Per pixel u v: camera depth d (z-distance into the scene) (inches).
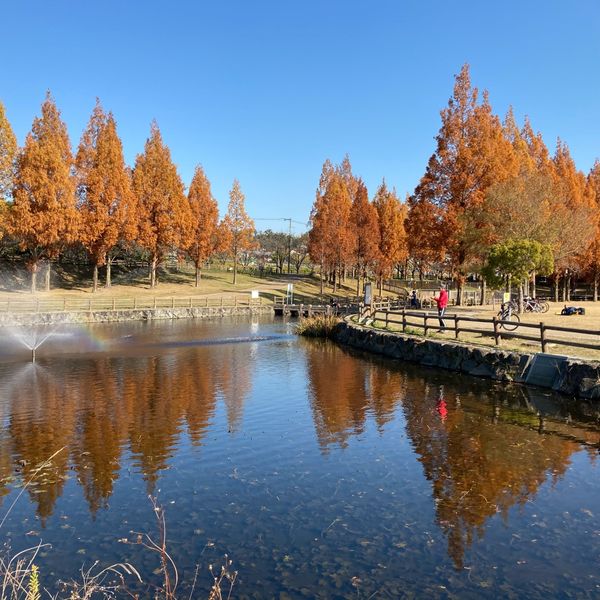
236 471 349.4
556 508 292.2
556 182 1659.7
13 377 663.8
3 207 1445.6
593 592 213.8
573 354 609.9
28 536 262.5
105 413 490.9
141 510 291.3
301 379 669.3
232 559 239.9
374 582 221.3
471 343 742.5
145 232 1900.8
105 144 1722.4
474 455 380.2
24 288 1809.8
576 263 1704.0
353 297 2397.9
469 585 219.3
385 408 517.3
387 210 2322.8
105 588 207.2
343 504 298.8
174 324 1456.7
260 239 3599.9
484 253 1343.5
